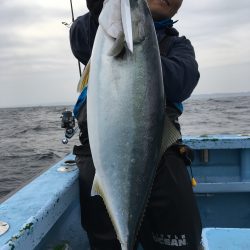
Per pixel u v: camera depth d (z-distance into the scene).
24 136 24.83
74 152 2.38
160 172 2.02
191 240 1.98
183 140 3.60
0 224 1.59
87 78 1.93
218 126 23.25
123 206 1.72
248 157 3.67
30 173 11.46
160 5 2.19
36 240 1.65
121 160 1.72
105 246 2.18
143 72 1.75
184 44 2.22
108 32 1.76
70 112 2.90
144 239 2.12
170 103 2.14
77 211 2.80
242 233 2.00
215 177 3.72
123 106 1.72
